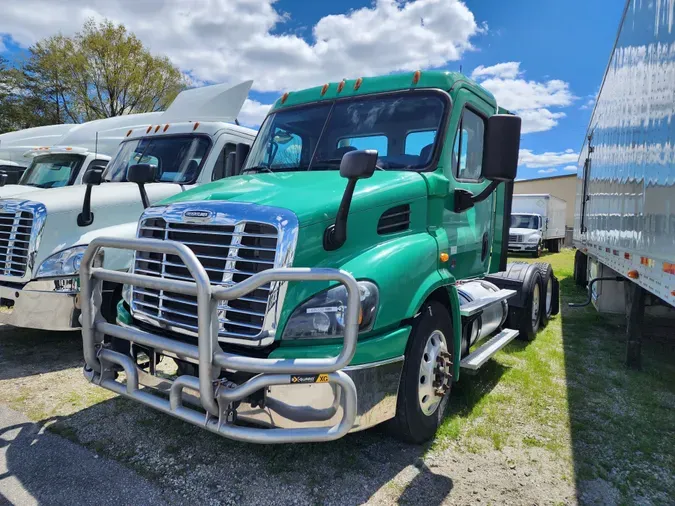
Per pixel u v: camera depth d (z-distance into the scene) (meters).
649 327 6.40
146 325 3.11
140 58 30.27
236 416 2.54
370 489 2.85
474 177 4.34
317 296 2.62
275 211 2.68
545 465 3.15
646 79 4.46
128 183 6.12
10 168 12.12
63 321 4.71
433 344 3.40
